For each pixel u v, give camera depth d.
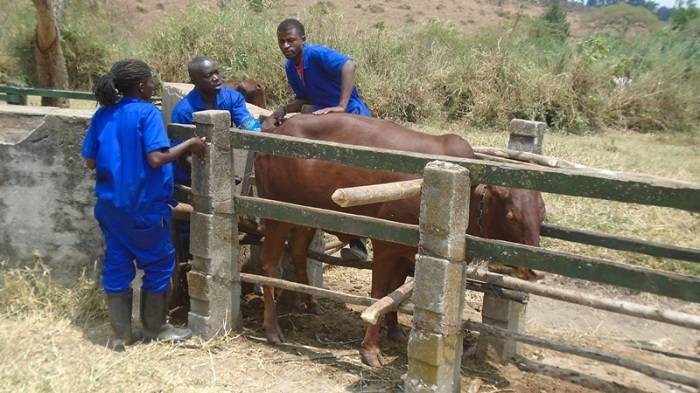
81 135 4.80
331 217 4.08
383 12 42.50
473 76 14.86
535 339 3.74
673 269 6.27
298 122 4.71
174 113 4.99
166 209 4.36
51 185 4.90
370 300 4.15
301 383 4.11
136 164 4.14
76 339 4.51
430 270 3.58
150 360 4.23
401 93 14.59
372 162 3.87
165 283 4.46
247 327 5.03
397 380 4.21
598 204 7.81
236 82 8.09
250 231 5.09
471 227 4.35
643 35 19.14
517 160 4.56
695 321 3.44
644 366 3.55
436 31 16.64
